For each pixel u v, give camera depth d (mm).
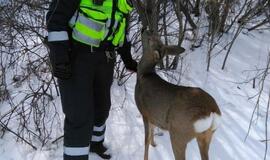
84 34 3246
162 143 4152
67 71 3211
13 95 4859
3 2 4754
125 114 4566
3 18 4629
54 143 4117
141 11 4496
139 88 3848
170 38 5586
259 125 4367
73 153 3506
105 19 3250
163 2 5055
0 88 4742
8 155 4000
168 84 3613
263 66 5453
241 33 6227
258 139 4156
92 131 3664
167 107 3477
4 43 4863
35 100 4613
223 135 4207
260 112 4566
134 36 5125
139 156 3994
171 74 5156
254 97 4848
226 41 5957
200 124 3240
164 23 4828
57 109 4598
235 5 6262
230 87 5047
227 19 6117
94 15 3201
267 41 6133
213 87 5031
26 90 4770
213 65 5465
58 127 4324
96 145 3975
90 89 3461
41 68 5082
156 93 3607
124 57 3957
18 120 4445
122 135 4266
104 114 3842
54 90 4906
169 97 3480
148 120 3820
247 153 3965
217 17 5160
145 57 3822
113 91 4961
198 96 3332
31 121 4449
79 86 3395
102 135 3953
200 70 5355
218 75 5277
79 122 3453
